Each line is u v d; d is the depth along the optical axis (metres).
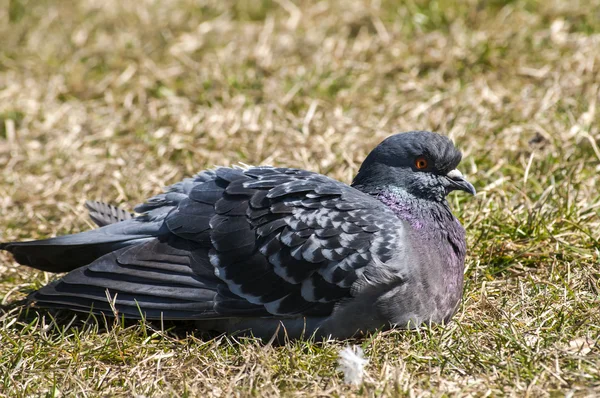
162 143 13.37
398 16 16.48
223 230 8.79
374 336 8.56
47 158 13.32
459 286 9.12
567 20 15.91
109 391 8.02
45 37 17.11
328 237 8.59
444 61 14.95
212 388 7.98
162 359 8.51
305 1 17.55
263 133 13.38
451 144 9.34
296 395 7.72
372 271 8.51
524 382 7.73
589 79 14.04
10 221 11.82
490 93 14.04
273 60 15.52
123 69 15.75
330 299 8.62
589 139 11.98
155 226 9.26
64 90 15.24
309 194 8.82
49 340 8.75
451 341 8.62
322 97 14.30
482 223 10.81
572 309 9.01
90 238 9.34
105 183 12.62
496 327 8.79
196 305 8.71
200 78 15.01
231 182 9.05
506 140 12.72
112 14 17.52
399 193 9.22
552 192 11.14
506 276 10.02
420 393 7.70
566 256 10.14
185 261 8.85
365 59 15.42
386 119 13.59
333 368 8.18
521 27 15.69
